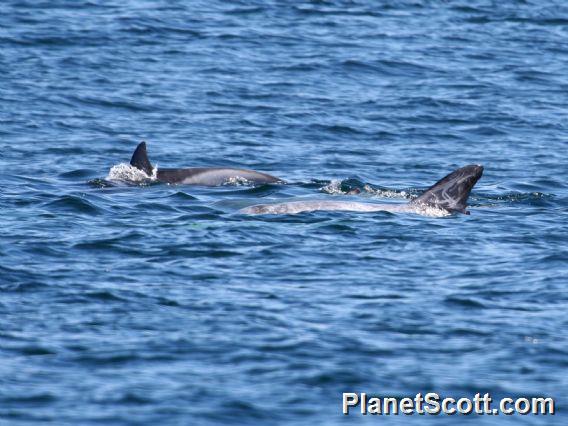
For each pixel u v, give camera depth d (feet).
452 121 460.14
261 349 199.82
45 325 209.05
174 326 209.87
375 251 262.26
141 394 181.88
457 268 249.55
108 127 433.07
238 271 244.01
